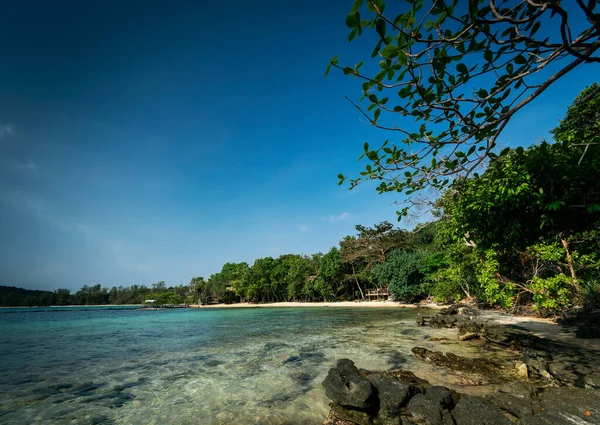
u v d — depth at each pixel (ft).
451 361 28.96
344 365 24.17
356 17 6.70
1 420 20.17
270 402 21.77
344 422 17.88
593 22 6.91
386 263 130.93
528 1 6.86
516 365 26.08
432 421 16.66
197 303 286.87
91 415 20.65
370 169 11.34
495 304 71.82
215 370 30.86
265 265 245.45
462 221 31.07
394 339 44.42
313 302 201.36
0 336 63.16
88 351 43.60
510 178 23.22
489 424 15.66
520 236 28.22
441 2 6.87
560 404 16.90
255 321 87.61
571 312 49.16
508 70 8.58
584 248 40.14
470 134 9.54
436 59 7.91
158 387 26.00
